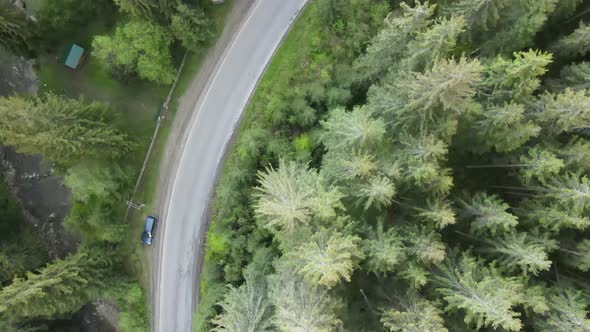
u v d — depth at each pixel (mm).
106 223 33375
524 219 23859
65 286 28672
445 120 21469
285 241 21719
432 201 22781
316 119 32812
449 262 22391
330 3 31141
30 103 25953
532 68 20422
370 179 21266
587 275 24438
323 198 20766
